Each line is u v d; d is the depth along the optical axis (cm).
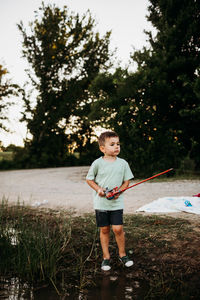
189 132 1218
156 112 1198
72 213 482
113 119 1139
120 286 237
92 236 355
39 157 2353
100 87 1236
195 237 332
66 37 2223
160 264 271
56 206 552
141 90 1149
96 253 298
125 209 502
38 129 2331
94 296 223
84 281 248
